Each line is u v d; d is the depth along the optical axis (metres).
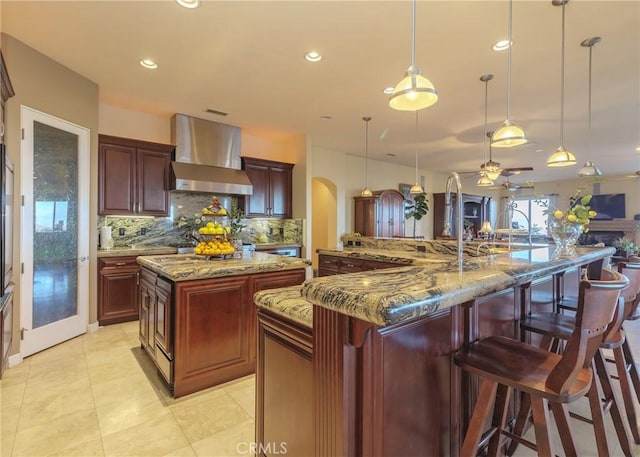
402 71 3.37
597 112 4.55
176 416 2.11
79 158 3.51
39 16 2.50
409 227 9.01
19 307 2.86
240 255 3.21
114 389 2.43
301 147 5.88
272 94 4.00
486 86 3.69
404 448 1.19
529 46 2.85
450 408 1.41
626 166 8.77
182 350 2.32
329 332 1.06
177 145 4.75
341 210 7.25
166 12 2.46
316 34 2.73
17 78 2.82
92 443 1.85
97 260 3.81
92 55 3.09
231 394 2.38
